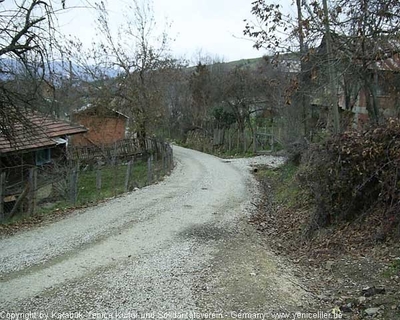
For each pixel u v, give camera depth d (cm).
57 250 873
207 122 3850
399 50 674
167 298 619
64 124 2111
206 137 3694
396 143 810
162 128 4178
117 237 971
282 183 1662
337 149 925
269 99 3225
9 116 1204
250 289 645
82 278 708
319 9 798
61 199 1439
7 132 1263
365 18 669
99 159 2481
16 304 605
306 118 1823
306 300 594
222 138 3431
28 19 1087
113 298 622
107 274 727
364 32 678
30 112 1438
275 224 1118
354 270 671
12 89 1172
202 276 711
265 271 729
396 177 782
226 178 1955
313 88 1180
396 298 540
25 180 1461
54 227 1076
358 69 941
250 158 2784
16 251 872
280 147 2898
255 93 3431
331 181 932
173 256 829
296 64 984
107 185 1842
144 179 1898
